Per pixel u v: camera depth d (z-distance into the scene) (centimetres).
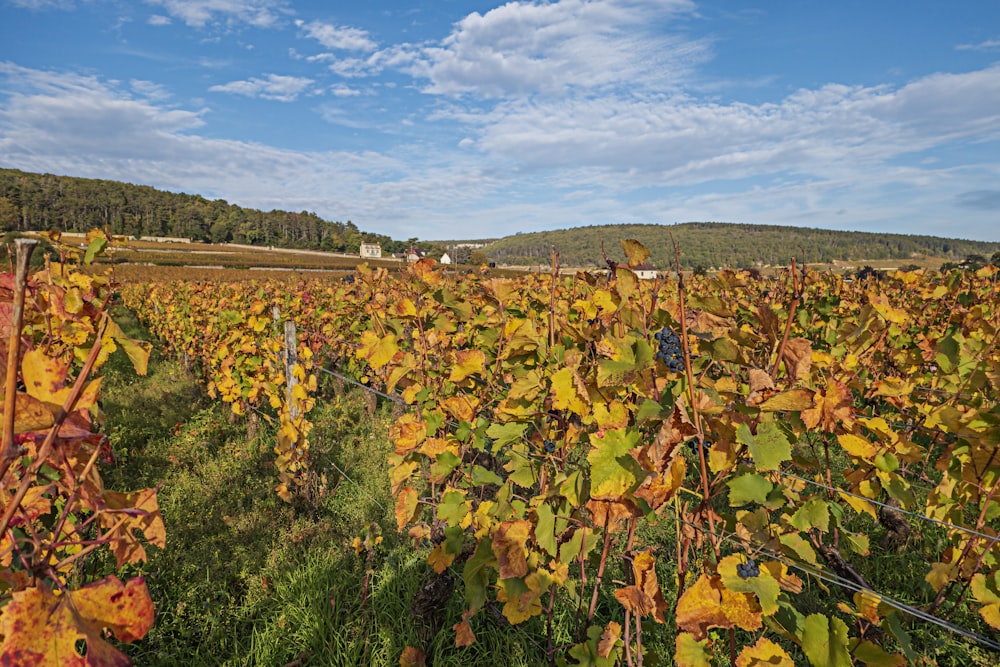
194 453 578
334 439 624
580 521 205
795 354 161
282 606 332
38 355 95
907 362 436
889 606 174
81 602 91
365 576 339
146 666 285
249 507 468
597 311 212
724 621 151
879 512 361
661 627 299
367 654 293
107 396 738
